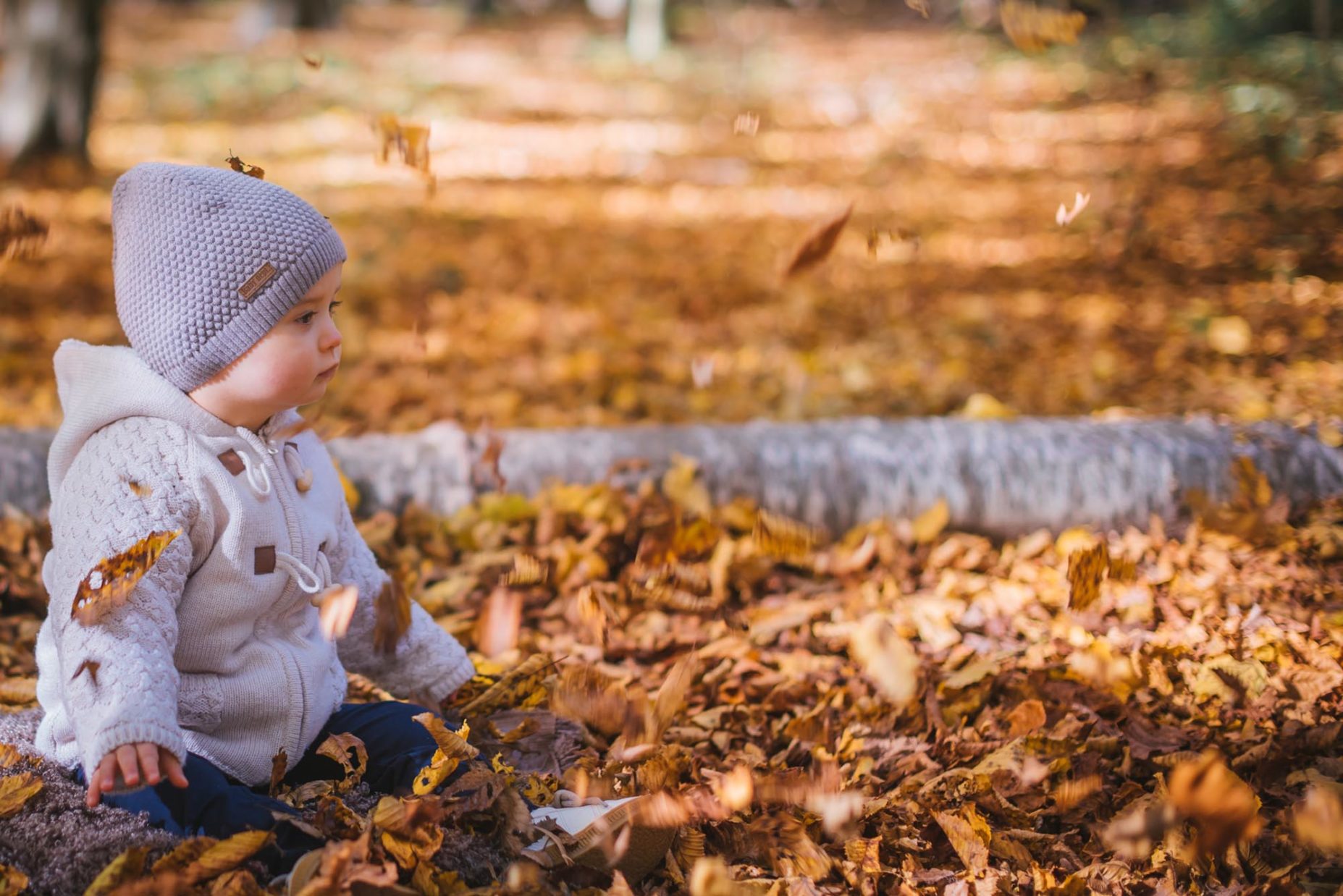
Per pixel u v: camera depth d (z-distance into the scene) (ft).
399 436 13.19
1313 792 7.00
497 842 7.01
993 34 65.77
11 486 12.14
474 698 8.73
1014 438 12.94
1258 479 12.44
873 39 76.23
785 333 22.11
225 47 73.26
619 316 23.62
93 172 37.09
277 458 7.35
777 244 29.91
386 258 28.22
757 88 58.65
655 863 7.09
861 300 24.26
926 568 12.25
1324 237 24.86
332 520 7.82
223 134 47.26
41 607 11.28
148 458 6.86
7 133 37.17
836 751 8.86
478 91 59.98
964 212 32.35
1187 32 41.91
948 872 7.30
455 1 110.83
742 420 17.26
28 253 7.89
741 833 7.41
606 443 13.15
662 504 12.53
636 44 73.82
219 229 6.85
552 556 12.09
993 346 20.54
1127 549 12.07
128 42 75.92
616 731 8.82
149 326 6.95
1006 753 8.30
